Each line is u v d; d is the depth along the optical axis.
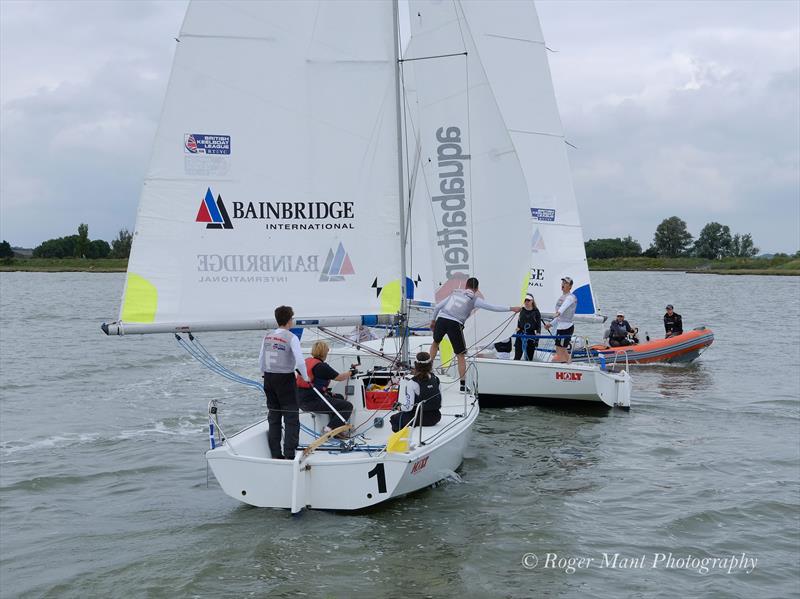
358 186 8.75
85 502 9.01
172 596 6.52
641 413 13.70
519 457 10.66
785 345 25.23
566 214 16.78
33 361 21.16
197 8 8.33
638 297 57.62
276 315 8.16
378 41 8.68
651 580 6.88
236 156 8.52
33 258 132.75
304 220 8.69
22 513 8.64
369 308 8.86
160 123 8.31
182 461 10.77
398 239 8.84
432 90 10.70
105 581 6.82
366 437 9.02
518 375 13.50
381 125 8.74
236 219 8.54
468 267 10.70
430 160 10.77
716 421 13.12
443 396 10.59
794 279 103.31
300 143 8.64
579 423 12.79
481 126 10.62
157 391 16.48
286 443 8.09
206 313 8.49
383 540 7.52
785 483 9.61
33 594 6.62
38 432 12.55
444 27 10.62
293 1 8.53
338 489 7.83
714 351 23.52
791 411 14.04
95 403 15.07
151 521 8.22
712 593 6.67
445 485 9.24
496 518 8.20
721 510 8.59
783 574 7.06
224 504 8.73
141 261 8.31
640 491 9.23
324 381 9.01
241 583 6.69
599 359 15.70
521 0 16.16
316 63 8.61
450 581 6.72
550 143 16.53
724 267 123.88
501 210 10.70
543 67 16.39
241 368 20.19
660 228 131.12
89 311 41.56
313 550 7.27
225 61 8.44
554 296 16.77
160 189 8.35
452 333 10.41
